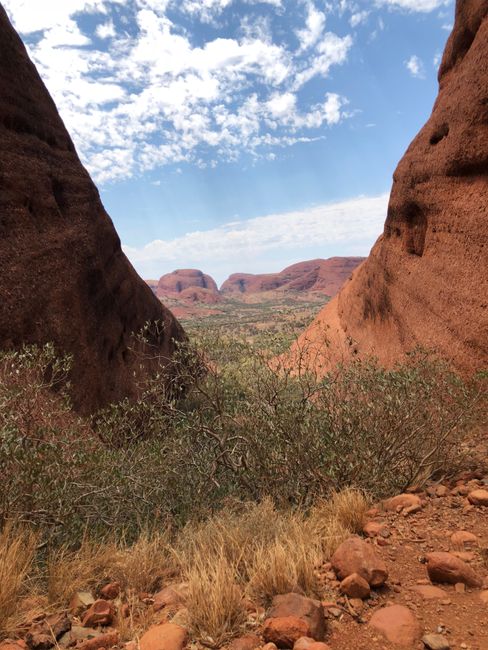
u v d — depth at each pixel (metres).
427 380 5.18
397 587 2.67
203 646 2.23
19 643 2.24
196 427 5.36
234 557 3.09
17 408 4.13
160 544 3.69
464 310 7.36
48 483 3.63
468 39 9.19
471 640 2.14
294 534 3.29
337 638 2.25
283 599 2.41
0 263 7.26
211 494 5.12
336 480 4.41
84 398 8.07
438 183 8.80
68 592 2.88
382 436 4.63
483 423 5.60
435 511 3.78
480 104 7.62
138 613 2.63
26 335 7.16
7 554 2.94
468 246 7.72
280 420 4.88
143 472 4.76
